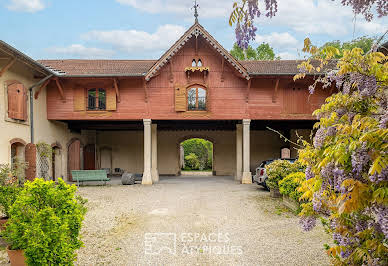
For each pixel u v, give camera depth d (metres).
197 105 16.38
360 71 2.66
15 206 4.39
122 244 6.34
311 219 3.20
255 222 7.88
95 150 22.44
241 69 15.21
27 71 14.00
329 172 2.66
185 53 16.38
